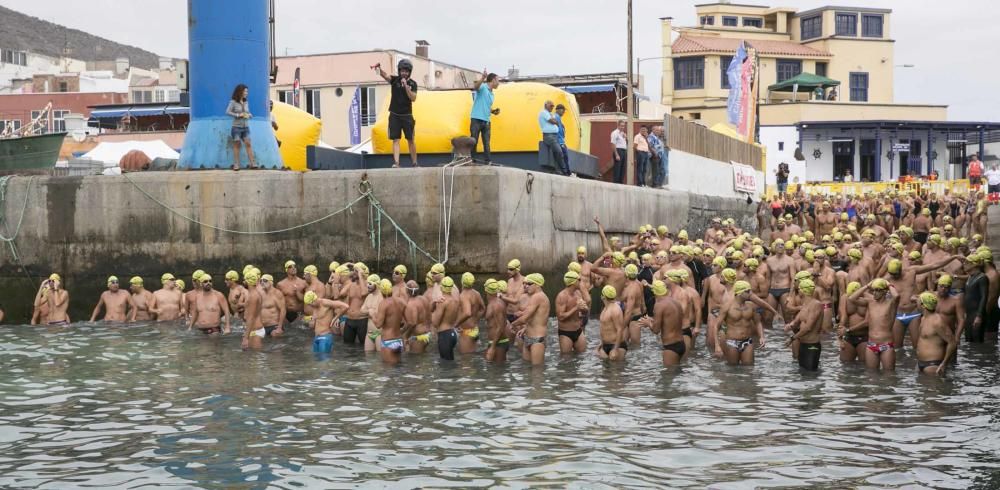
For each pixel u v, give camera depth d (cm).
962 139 6850
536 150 2594
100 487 943
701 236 3700
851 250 2019
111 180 2144
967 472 991
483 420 1205
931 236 2061
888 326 1572
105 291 2148
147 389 1393
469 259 1972
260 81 2259
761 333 1619
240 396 1344
